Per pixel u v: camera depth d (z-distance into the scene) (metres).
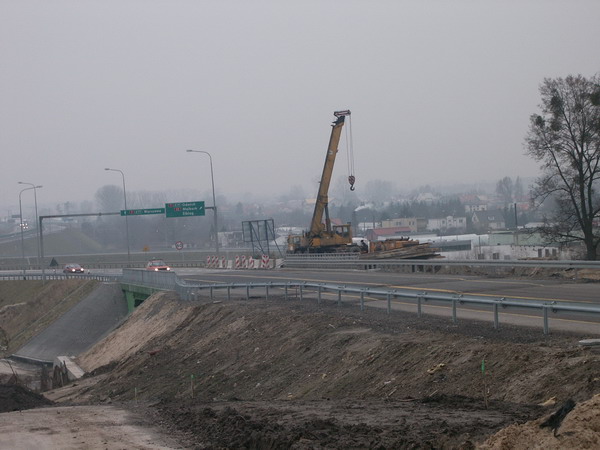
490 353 14.51
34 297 70.88
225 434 11.86
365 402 14.06
